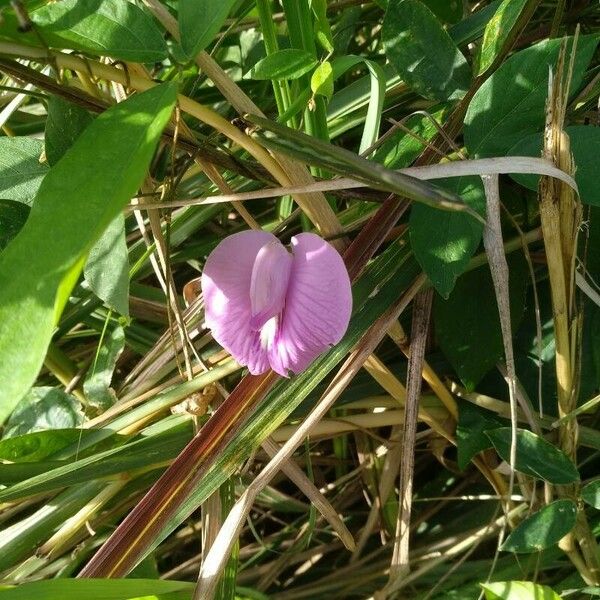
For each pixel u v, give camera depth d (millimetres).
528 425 235
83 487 229
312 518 246
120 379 277
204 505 218
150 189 209
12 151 207
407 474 228
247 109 175
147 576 233
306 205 194
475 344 229
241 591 246
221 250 171
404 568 238
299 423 230
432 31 208
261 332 173
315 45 213
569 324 210
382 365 224
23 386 113
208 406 224
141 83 170
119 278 172
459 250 180
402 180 146
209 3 151
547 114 170
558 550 244
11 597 168
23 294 117
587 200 179
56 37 149
